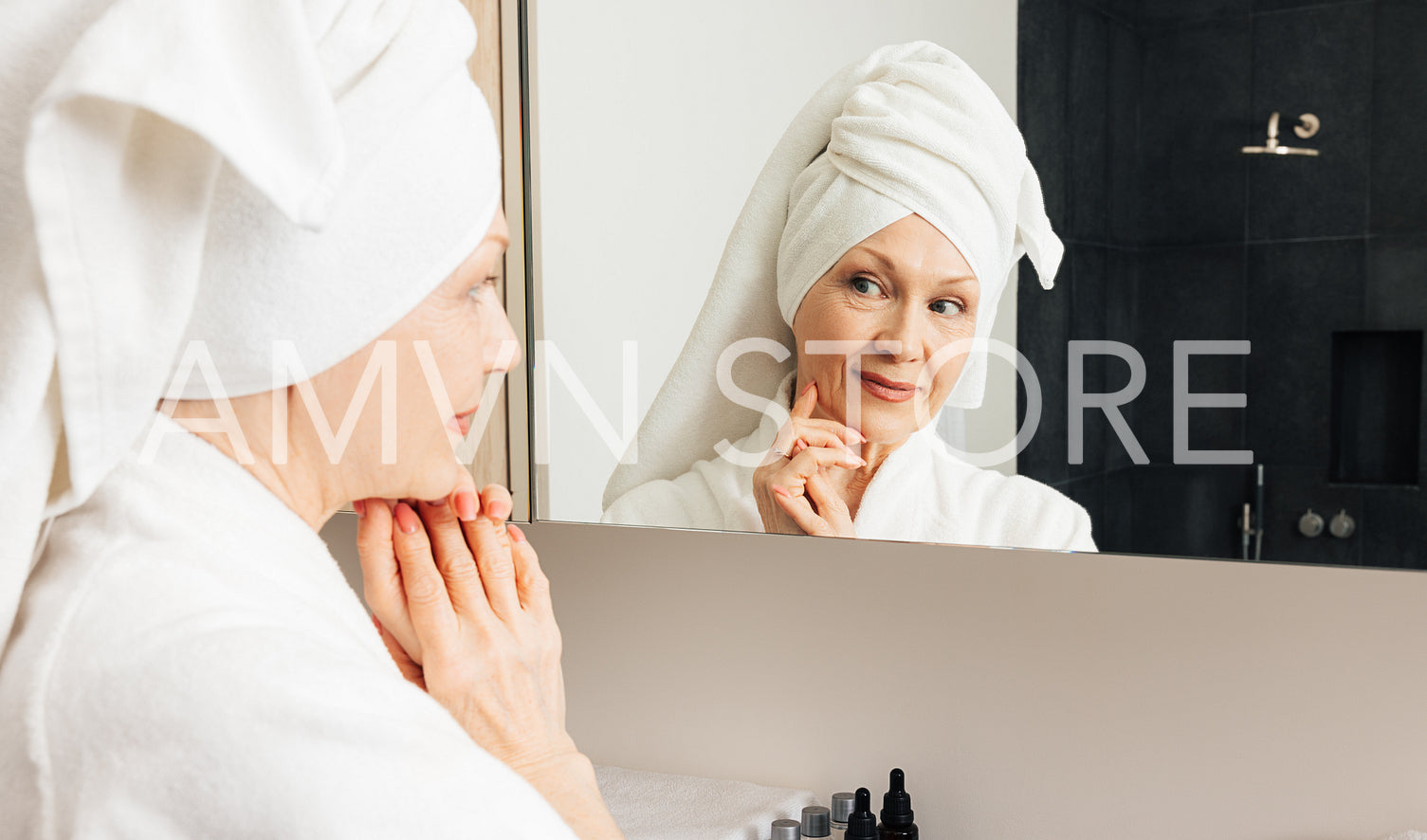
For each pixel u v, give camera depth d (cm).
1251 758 79
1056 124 70
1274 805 79
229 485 47
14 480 41
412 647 64
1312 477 67
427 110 47
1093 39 69
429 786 42
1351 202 65
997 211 72
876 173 75
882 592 90
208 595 43
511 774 46
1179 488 70
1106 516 72
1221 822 80
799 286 79
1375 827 76
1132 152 69
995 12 71
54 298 37
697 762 98
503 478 94
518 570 68
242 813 39
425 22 46
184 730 39
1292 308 67
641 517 88
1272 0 66
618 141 86
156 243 40
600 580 101
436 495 57
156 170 40
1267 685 79
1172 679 81
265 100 38
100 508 44
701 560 97
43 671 41
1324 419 66
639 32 84
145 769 39
